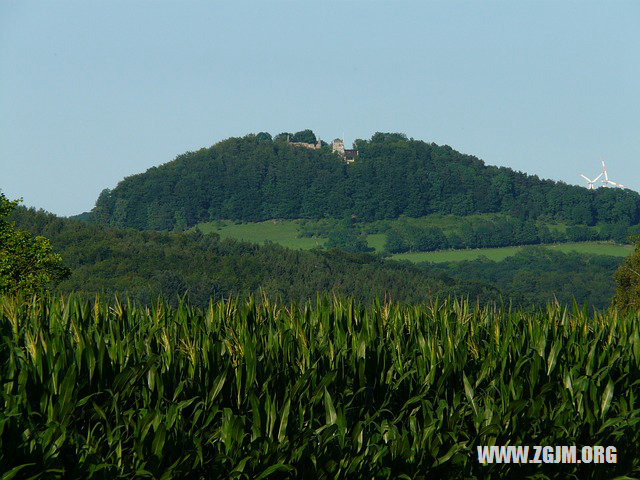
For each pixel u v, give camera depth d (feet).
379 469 123.24
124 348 130.72
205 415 121.90
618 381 150.92
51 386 117.19
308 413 126.93
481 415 133.18
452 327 160.04
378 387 139.64
